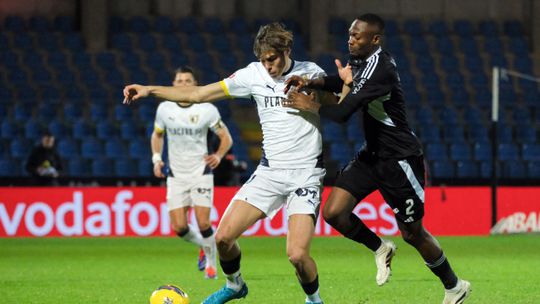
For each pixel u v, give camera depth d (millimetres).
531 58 78312
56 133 63656
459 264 34281
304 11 77938
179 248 42250
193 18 77875
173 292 19672
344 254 39156
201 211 29219
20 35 73938
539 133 69125
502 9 81562
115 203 48406
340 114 18375
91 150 61625
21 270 32031
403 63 75875
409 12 80562
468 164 63031
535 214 51750
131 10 78000
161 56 73500
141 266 33656
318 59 74812
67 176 51281
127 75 71312
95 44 74125
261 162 19125
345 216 20359
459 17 81250
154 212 48531
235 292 19672
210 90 19000
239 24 78062
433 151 64500
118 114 66500
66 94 69000
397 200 19984
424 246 20500
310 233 18438
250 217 18734
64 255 38531
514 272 31125
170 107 29531
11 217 48031
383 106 19453
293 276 29609
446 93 73062
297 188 18594
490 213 51094
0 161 59156
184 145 29359
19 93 68438
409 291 25125
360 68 19109
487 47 78688
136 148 61562
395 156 19781
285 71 18859
